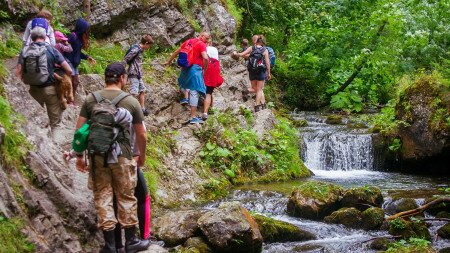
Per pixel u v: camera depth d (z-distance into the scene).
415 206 8.69
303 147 13.08
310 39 17.52
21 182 5.53
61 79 7.16
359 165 12.95
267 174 11.17
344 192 8.98
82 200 6.05
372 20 16.89
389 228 8.10
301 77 17.98
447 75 13.64
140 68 10.12
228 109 12.42
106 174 5.53
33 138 6.29
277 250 7.34
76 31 8.24
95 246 5.93
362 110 17.23
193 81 11.00
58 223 5.61
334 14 17.30
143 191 6.01
